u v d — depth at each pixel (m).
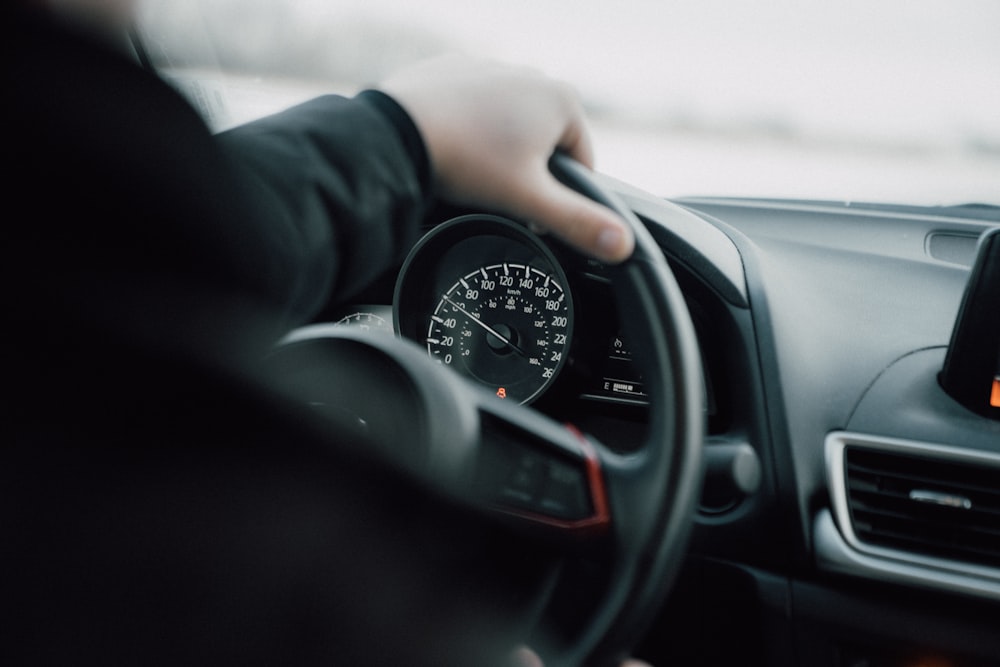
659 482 0.69
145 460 0.40
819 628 1.55
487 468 0.69
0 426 0.38
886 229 1.80
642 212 1.51
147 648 0.42
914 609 1.50
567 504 0.69
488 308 1.66
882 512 1.52
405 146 0.52
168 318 0.38
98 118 0.35
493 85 0.55
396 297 1.67
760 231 1.88
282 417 0.43
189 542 0.41
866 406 1.58
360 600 0.49
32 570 0.40
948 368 1.54
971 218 1.85
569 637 0.78
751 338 1.52
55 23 0.36
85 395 0.38
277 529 0.44
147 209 0.36
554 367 1.62
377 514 0.49
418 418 0.63
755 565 1.58
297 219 0.46
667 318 0.70
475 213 1.57
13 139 0.34
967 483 1.50
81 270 0.36
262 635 0.45
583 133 0.62
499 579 0.66
